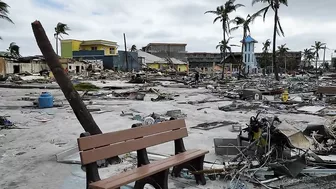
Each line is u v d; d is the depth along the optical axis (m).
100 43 84.94
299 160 4.90
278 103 15.94
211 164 5.44
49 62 5.62
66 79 5.70
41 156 6.30
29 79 42.44
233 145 6.18
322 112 12.71
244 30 53.91
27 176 5.15
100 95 20.80
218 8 52.41
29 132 8.73
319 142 6.44
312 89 25.25
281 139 5.11
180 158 4.50
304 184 4.54
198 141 7.50
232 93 21.22
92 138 3.76
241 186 4.48
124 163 5.77
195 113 12.53
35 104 15.17
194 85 33.66
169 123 4.95
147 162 4.51
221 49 59.28
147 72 65.81
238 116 11.74
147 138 4.51
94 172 3.71
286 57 95.75
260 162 4.99
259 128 5.48
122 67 77.31
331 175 4.72
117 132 4.10
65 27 76.19
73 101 5.71
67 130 9.00
